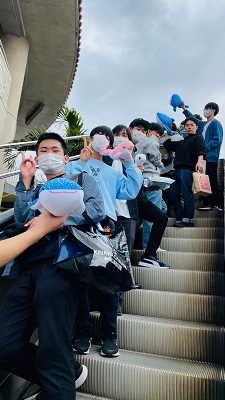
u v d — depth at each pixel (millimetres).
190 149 4453
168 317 2814
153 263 3297
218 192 4891
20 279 1716
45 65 9164
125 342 2510
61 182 1059
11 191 8266
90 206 1729
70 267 1565
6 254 852
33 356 1636
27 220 1848
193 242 3861
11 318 1630
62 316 1555
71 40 8125
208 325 2588
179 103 5617
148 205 3338
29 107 11250
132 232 2979
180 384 2023
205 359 2344
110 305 2295
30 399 1885
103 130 2521
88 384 2164
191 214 4328
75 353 2275
